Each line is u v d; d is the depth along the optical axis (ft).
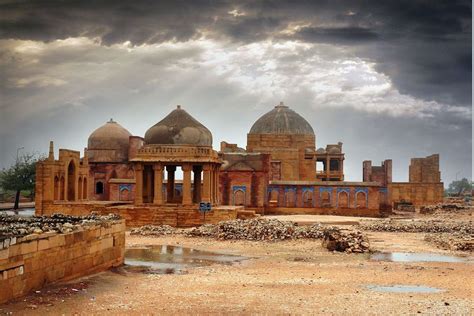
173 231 167.53
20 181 289.74
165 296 79.46
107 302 75.00
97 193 285.64
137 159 204.33
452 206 275.80
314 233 156.97
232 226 160.76
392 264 113.39
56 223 97.35
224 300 77.41
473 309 73.15
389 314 70.44
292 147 303.48
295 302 76.54
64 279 85.10
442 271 104.17
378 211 249.96
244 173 250.37
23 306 70.33
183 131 208.03
